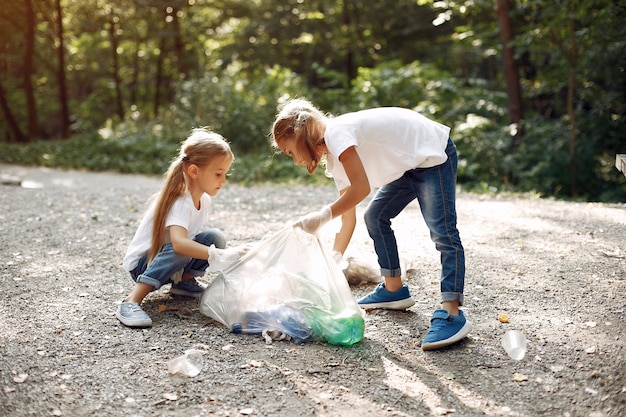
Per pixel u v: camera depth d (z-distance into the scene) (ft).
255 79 55.67
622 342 9.71
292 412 7.82
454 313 9.81
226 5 65.05
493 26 41.34
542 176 33.12
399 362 9.27
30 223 19.29
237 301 10.44
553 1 33.30
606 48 32.48
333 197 24.61
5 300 11.84
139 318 10.50
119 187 29.07
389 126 9.57
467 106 39.70
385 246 10.98
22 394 8.16
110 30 67.72
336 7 63.41
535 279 12.88
